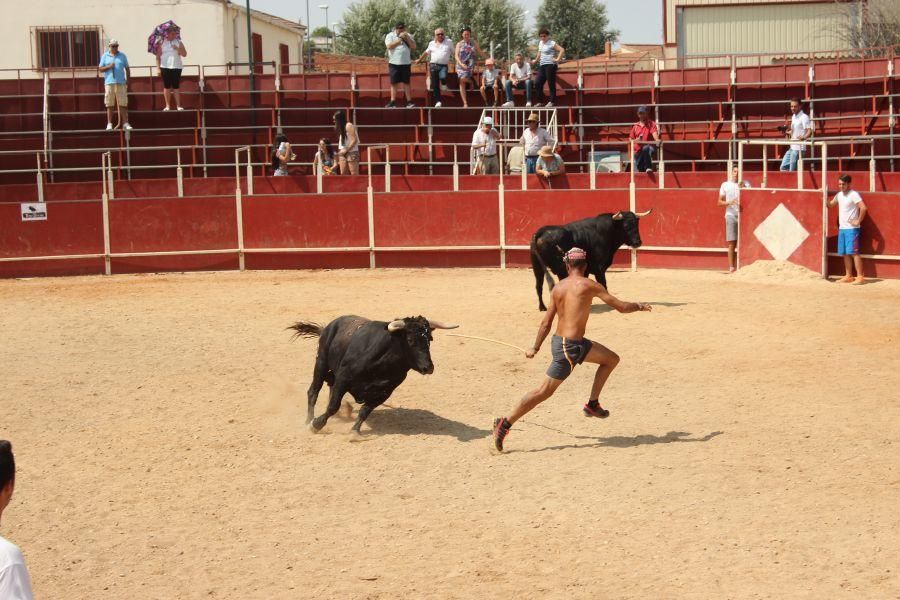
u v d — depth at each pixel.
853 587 6.35
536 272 16.25
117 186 25.62
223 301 18.50
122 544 7.38
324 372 10.20
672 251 21.94
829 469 8.61
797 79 27.91
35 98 28.75
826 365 12.45
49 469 9.10
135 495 8.40
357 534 7.46
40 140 28.16
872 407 10.51
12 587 3.41
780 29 41.62
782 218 20.23
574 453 9.26
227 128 28.16
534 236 15.93
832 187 22.22
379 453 9.41
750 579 6.50
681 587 6.41
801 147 20.31
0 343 14.76
